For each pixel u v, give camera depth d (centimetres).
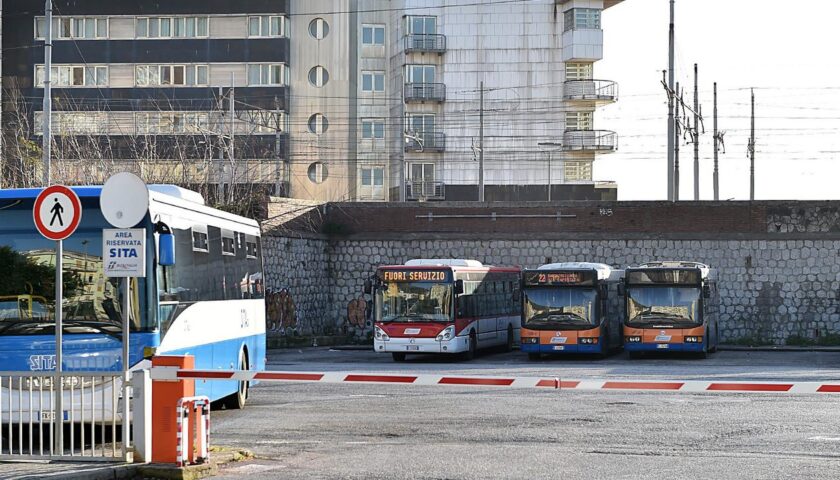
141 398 1234
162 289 1513
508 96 7581
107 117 6831
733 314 4850
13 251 1469
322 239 4975
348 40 7619
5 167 4500
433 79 7581
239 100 7306
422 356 4097
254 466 1260
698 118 5403
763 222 4838
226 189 5069
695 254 4872
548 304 3803
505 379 1269
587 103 7575
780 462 1303
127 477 1192
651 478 1183
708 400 2103
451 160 7631
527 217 4950
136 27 7306
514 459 1318
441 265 3694
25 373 1274
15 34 7244
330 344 4722
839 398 2145
